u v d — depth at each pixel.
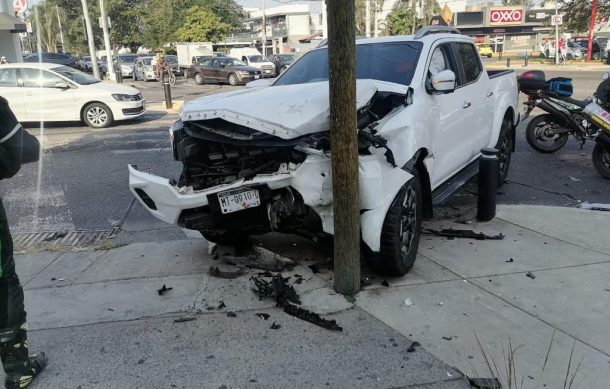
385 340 3.49
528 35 71.12
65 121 15.16
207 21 53.28
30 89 14.09
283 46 80.62
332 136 3.68
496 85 7.03
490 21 70.88
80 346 3.52
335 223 3.93
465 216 6.04
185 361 3.32
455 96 5.54
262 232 4.47
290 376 3.15
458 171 5.88
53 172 9.12
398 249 4.12
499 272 4.47
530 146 9.59
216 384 3.10
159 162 9.66
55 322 3.85
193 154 4.17
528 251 4.93
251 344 3.48
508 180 7.74
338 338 3.52
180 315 3.88
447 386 3.04
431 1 41.78
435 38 5.61
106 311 3.99
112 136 12.81
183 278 4.51
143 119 15.95
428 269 4.55
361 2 48.34
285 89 4.54
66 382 3.16
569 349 3.36
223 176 4.21
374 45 5.52
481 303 3.95
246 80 30.67
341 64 3.48
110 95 14.37
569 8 41.34
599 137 7.49
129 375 3.21
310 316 3.76
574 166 8.45
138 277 4.59
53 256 5.25
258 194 4.00
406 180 4.08
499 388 2.98
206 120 4.05
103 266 4.90
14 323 3.03
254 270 4.59
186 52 40.84
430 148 4.76
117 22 59.91
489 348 3.38
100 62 39.06
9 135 2.87
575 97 16.77
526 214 6.02
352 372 3.18
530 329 3.59
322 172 3.88
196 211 4.27
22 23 25.55
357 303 3.97
